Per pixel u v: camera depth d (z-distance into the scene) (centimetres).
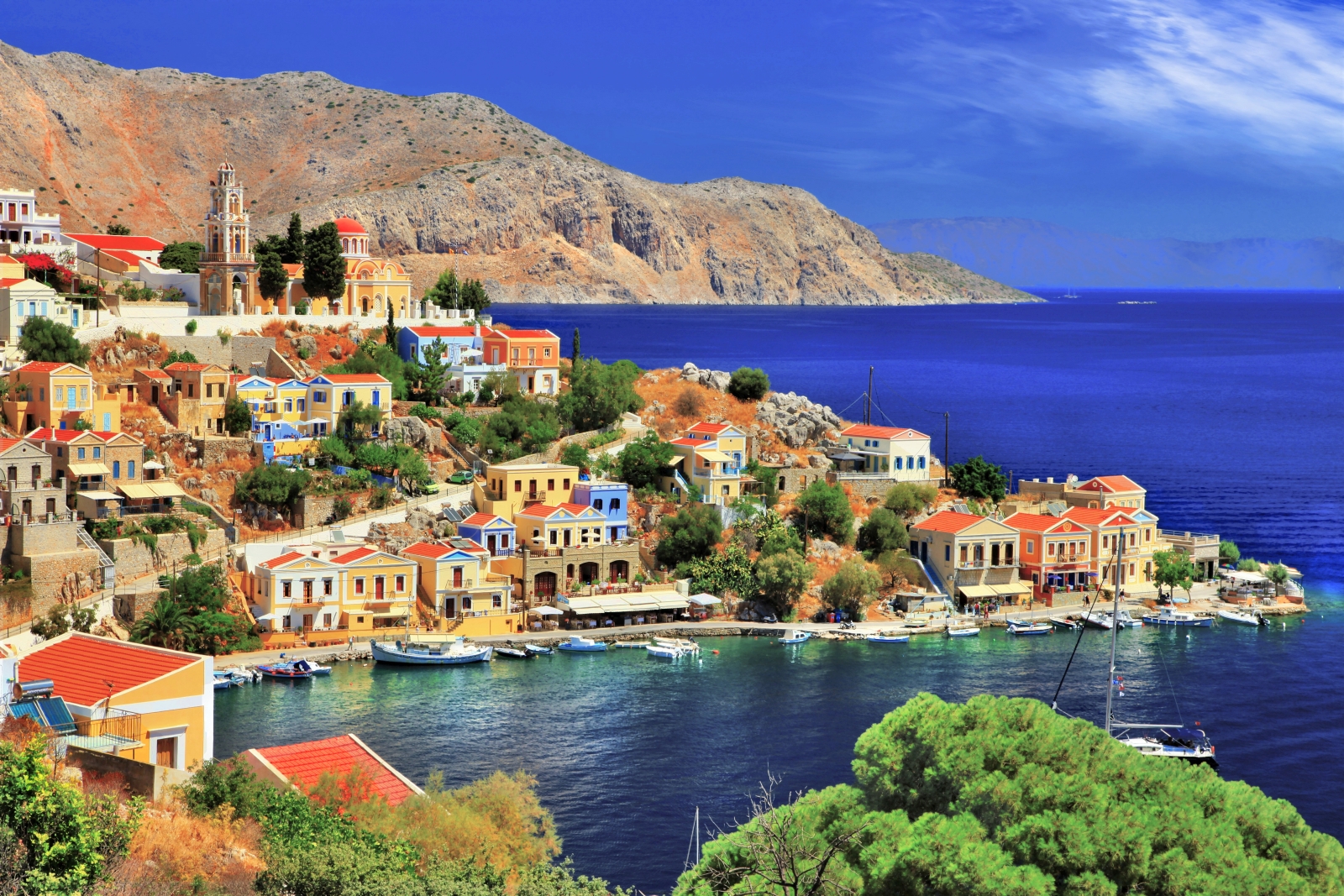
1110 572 19388
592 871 10094
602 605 17000
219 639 14762
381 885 6334
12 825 5725
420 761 11994
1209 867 6219
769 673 15250
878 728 7431
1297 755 12975
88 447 16125
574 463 19788
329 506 17575
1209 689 14988
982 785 6700
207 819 7056
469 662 15350
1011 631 17500
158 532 15838
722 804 11338
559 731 13000
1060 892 6128
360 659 15225
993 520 18912
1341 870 6538
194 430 18425
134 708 7981
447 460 19550
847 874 6269
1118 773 6938
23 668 8431
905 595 18300
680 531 18300
